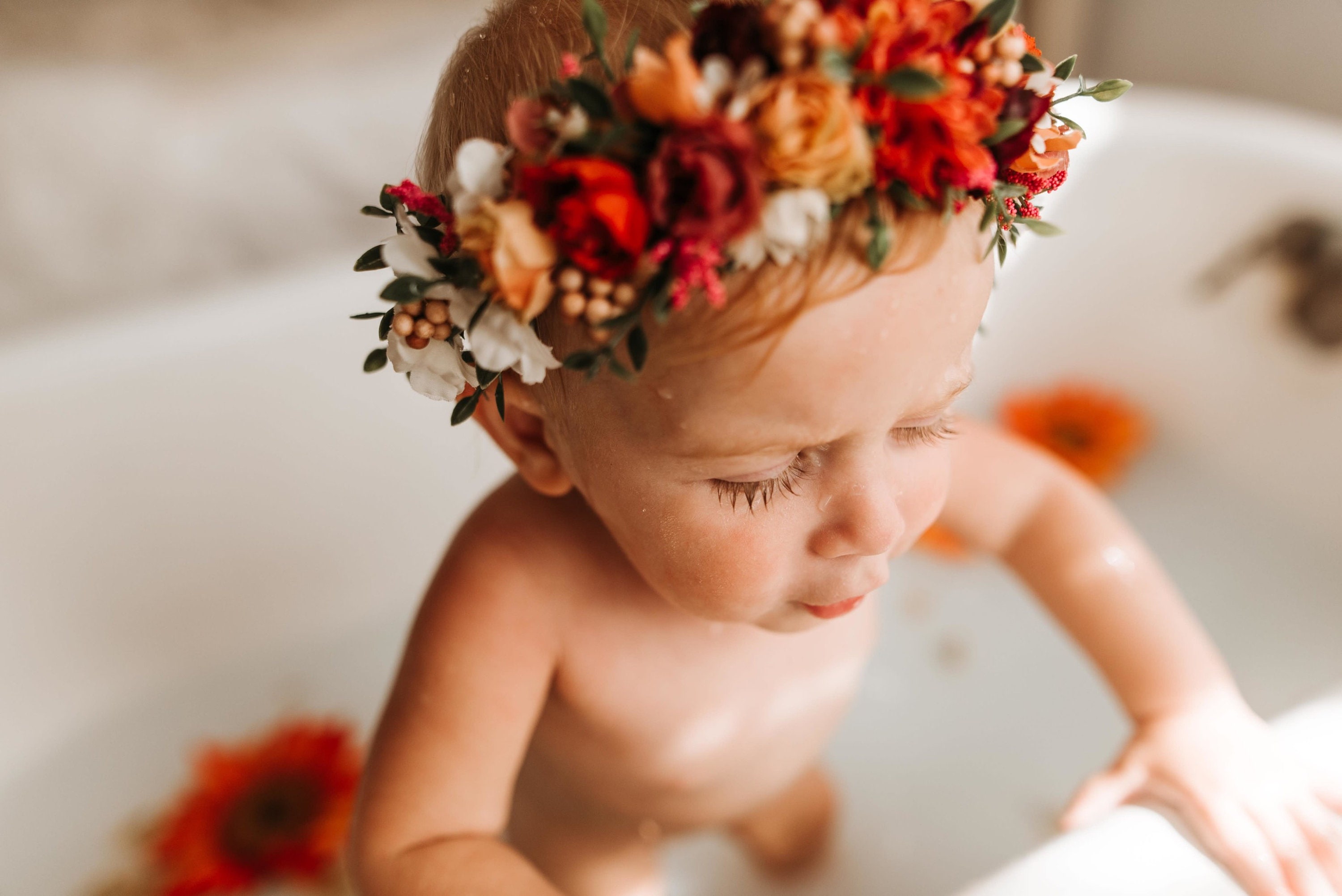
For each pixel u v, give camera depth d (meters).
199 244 2.01
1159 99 1.35
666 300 0.42
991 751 1.25
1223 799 0.78
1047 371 1.47
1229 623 1.28
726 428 0.49
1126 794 0.83
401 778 0.71
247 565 1.28
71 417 1.14
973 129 0.42
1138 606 0.87
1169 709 0.84
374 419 1.27
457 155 0.49
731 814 0.95
